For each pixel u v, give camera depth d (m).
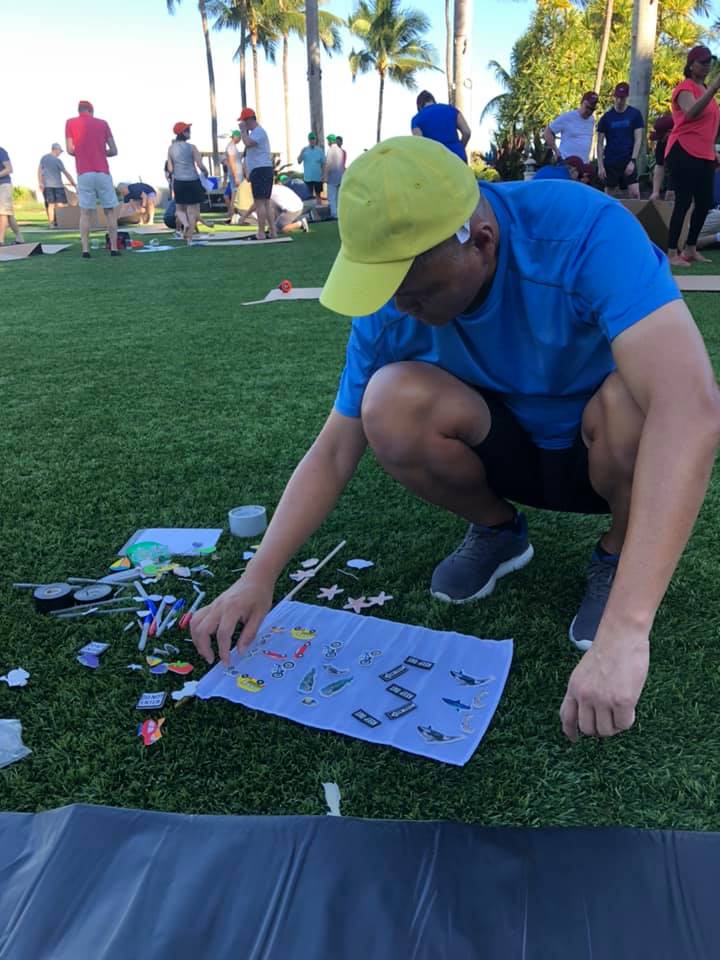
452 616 1.76
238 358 4.12
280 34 36.75
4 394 3.59
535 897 1.05
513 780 1.29
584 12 30.08
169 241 11.54
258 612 1.45
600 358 1.45
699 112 5.93
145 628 1.71
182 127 10.23
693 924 1.01
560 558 2.00
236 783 1.30
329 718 1.44
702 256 6.91
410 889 1.07
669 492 1.07
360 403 1.61
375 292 1.11
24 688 1.55
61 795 1.29
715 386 1.12
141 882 1.09
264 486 2.48
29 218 21.09
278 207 11.95
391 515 2.28
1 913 1.06
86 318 5.41
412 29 39.62
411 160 1.12
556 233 1.27
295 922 1.03
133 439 2.94
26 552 2.10
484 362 1.52
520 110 28.48
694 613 1.71
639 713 1.43
